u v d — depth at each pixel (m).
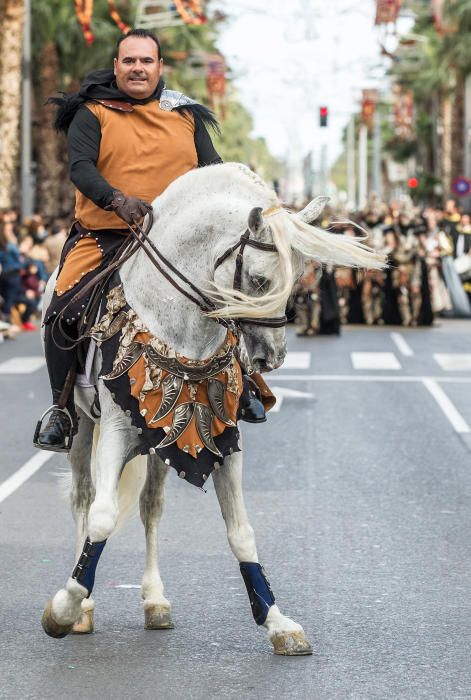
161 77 7.83
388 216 33.03
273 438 15.02
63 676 6.89
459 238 36.28
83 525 8.00
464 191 44.59
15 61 39.44
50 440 7.65
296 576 9.02
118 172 7.59
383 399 18.41
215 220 6.74
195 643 7.48
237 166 6.90
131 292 7.12
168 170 7.61
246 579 7.29
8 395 18.81
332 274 29.39
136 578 8.96
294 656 7.22
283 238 6.28
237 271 6.40
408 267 32.44
